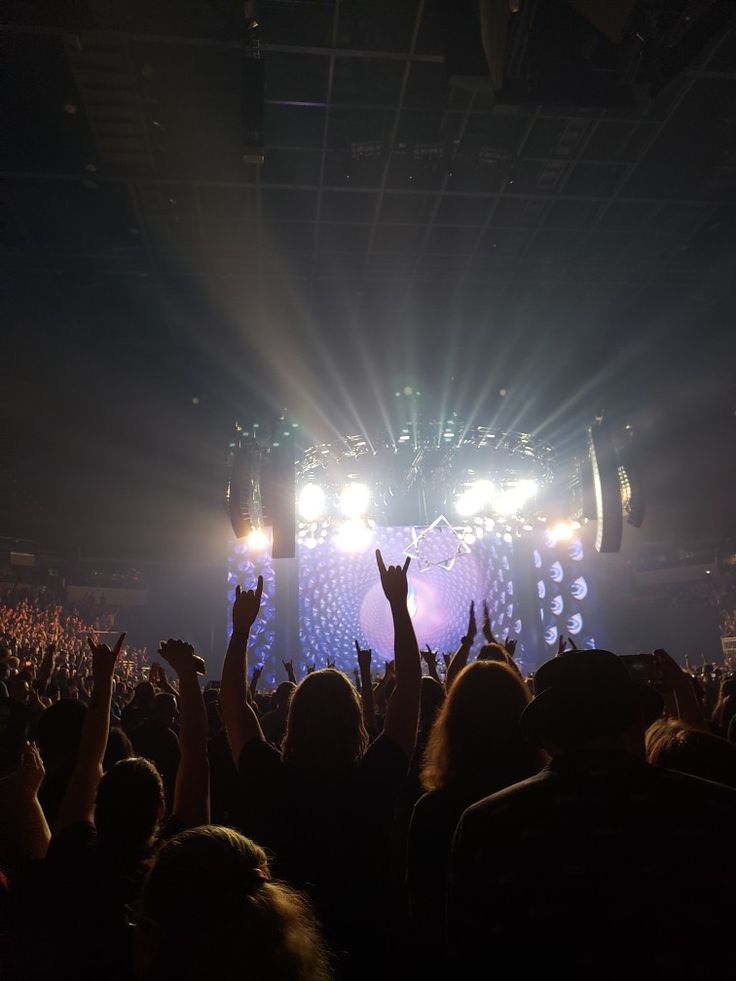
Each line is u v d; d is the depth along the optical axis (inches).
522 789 61.6
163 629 928.3
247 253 580.4
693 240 589.9
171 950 48.8
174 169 477.4
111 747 130.2
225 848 52.7
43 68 398.9
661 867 55.4
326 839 79.2
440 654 801.6
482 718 82.4
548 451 751.1
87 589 869.2
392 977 76.3
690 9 348.2
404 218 545.3
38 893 83.3
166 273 601.0
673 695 107.7
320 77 406.9
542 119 447.2
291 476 573.6
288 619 811.4
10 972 78.7
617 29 263.9
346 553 821.2
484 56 281.1
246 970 47.9
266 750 87.7
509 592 836.6
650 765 61.9
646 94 295.6
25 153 461.4
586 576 880.9
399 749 85.2
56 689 324.5
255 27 339.3
